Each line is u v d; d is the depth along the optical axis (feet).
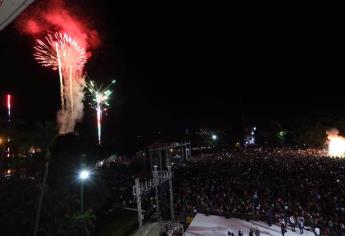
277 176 120.37
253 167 144.36
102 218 100.58
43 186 64.28
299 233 76.28
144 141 267.59
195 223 86.48
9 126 83.46
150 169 110.93
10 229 63.67
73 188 88.43
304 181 108.78
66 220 71.61
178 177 135.13
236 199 96.84
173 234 82.58
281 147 271.69
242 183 116.26
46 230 68.18
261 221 85.10
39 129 64.28
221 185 114.11
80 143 145.28
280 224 81.51
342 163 136.98
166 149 103.04
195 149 297.74
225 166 153.99
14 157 80.43
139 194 71.97
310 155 179.93
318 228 72.74
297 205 86.84
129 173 157.79
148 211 99.04
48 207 70.59
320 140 253.24
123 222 93.35
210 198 101.04
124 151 246.27
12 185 68.90
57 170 86.63
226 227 82.64
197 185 116.57
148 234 82.38
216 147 320.09
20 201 67.15
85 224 74.79
